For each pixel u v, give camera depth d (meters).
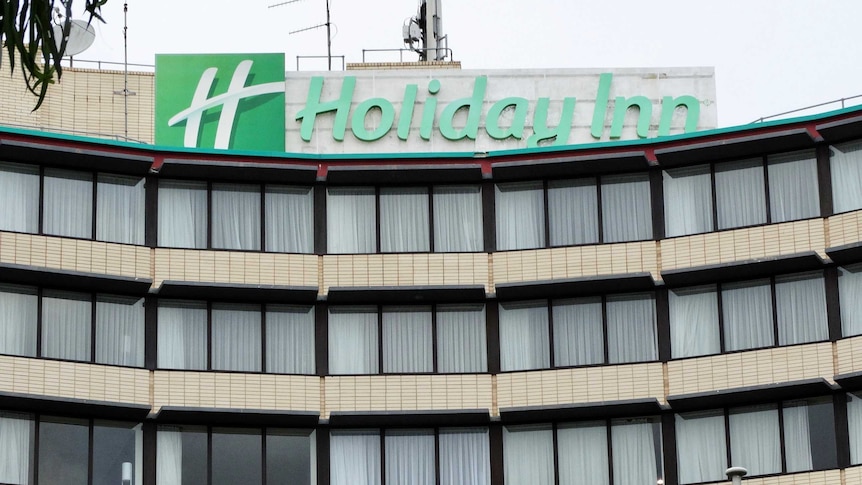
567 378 49.19
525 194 51.28
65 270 47.28
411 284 49.88
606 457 48.88
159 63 55.38
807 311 48.69
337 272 50.03
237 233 50.22
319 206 50.78
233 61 55.69
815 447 47.56
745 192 50.16
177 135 54.66
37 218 48.31
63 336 47.72
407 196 51.25
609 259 49.97
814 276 48.91
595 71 56.00
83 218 48.88
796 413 48.03
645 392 48.81
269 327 49.75
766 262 48.38
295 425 48.66
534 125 55.19
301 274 49.88
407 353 49.94
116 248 48.69
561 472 48.94
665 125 55.34
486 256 50.41
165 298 49.12
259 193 50.72
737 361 48.41
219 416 47.78
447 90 55.75
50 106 55.88
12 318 47.34
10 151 47.91
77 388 47.00
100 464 46.97
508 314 50.34
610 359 49.56
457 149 55.03
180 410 47.31
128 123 56.50
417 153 50.91
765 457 47.91
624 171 50.84
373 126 55.28
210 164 49.66
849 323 48.12
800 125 49.84
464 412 48.69
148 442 47.53
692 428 48.72
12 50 13.98
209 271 49.31
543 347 49.94
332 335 50.00
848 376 46.75
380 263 50.16
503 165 50.44
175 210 50.00
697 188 50.56
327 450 48.75
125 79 56.56
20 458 46.12
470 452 49.34
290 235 50.50
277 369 49.31
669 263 49.75
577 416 48.91
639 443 48.94
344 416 48.56
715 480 48.09
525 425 49.50
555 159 50.53
